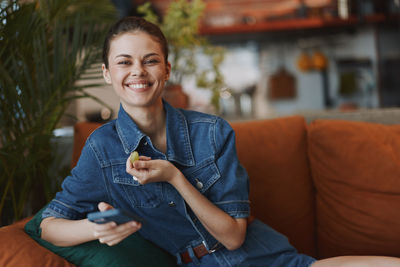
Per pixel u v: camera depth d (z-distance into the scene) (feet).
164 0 17.17
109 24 5.08
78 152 4.67
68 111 7.13
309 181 4.72
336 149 4.45
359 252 4.26
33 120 4.67
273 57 21.22
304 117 5.49
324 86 20.95
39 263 2.82
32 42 4.57
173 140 3.25
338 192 4.40
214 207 2.99
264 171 4.58
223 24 20.24
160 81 3.08
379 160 4.31
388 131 4.54
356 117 5.39
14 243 2.95
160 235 3.43
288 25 19.25
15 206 4.51
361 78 20.21
